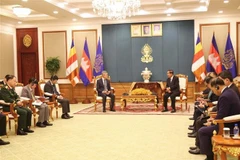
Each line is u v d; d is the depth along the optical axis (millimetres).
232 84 4211
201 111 5750
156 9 10461
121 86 11688
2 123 5621
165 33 11367
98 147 5211
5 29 11609
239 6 9570
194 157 4535
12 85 6527
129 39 11625
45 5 8758
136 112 9008
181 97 8867
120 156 4660
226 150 3350
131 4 8508
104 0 8414
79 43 11969
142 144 5355
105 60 11852
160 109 9500
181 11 10352
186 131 6352
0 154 4898
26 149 5180
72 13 10117
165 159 4469
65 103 8219
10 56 11945
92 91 11844
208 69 10773
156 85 11094
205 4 9914
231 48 10531
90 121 7719
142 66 11602
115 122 7512
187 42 11234
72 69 11609
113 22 11641
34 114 6973
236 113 3818
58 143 5547
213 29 10969
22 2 8312
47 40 12172
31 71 12422
